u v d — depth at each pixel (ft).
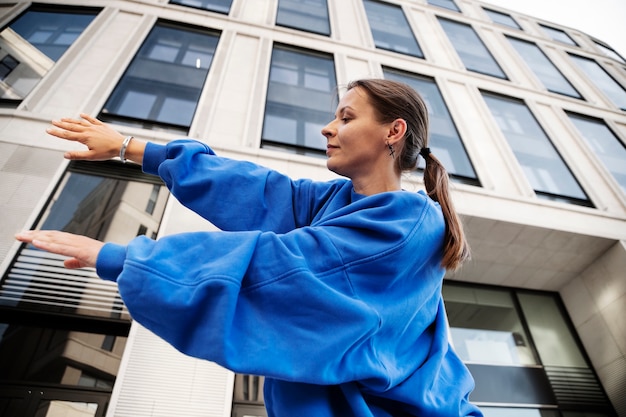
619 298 16.35
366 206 2.41
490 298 18.04
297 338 1.68
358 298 1.95
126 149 3.01
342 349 1.70
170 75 18.53
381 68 23.67
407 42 28.12
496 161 19.76
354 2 29.60
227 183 3.05
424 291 2.41
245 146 15.72
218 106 17.24
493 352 15.85
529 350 16.31
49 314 9.52
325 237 2.05
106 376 9.00
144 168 3.08
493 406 14.19
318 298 1.75
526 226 16.10
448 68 25.98
